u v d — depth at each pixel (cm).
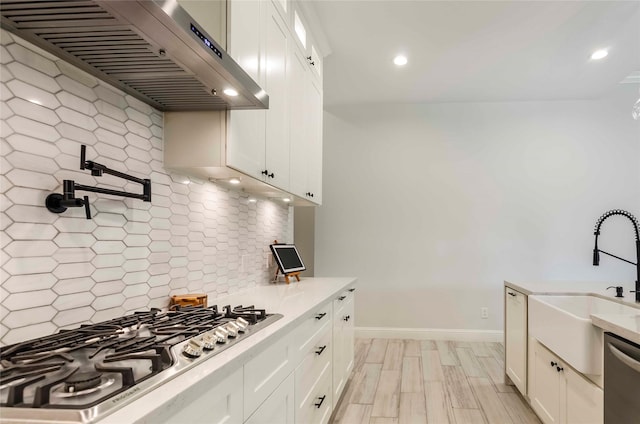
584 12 275
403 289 459
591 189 436
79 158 124
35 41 108
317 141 315
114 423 67
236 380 108
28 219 108
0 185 100
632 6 267
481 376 336
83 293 126
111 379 84
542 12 276
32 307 108
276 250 285
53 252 115
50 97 115
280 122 224
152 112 160
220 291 214
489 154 452
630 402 146
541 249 440
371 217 468
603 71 370
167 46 108
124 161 144
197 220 192
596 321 177
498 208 448
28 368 82
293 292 240
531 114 448
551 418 229
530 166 445
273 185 216
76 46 111
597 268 431
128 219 146
